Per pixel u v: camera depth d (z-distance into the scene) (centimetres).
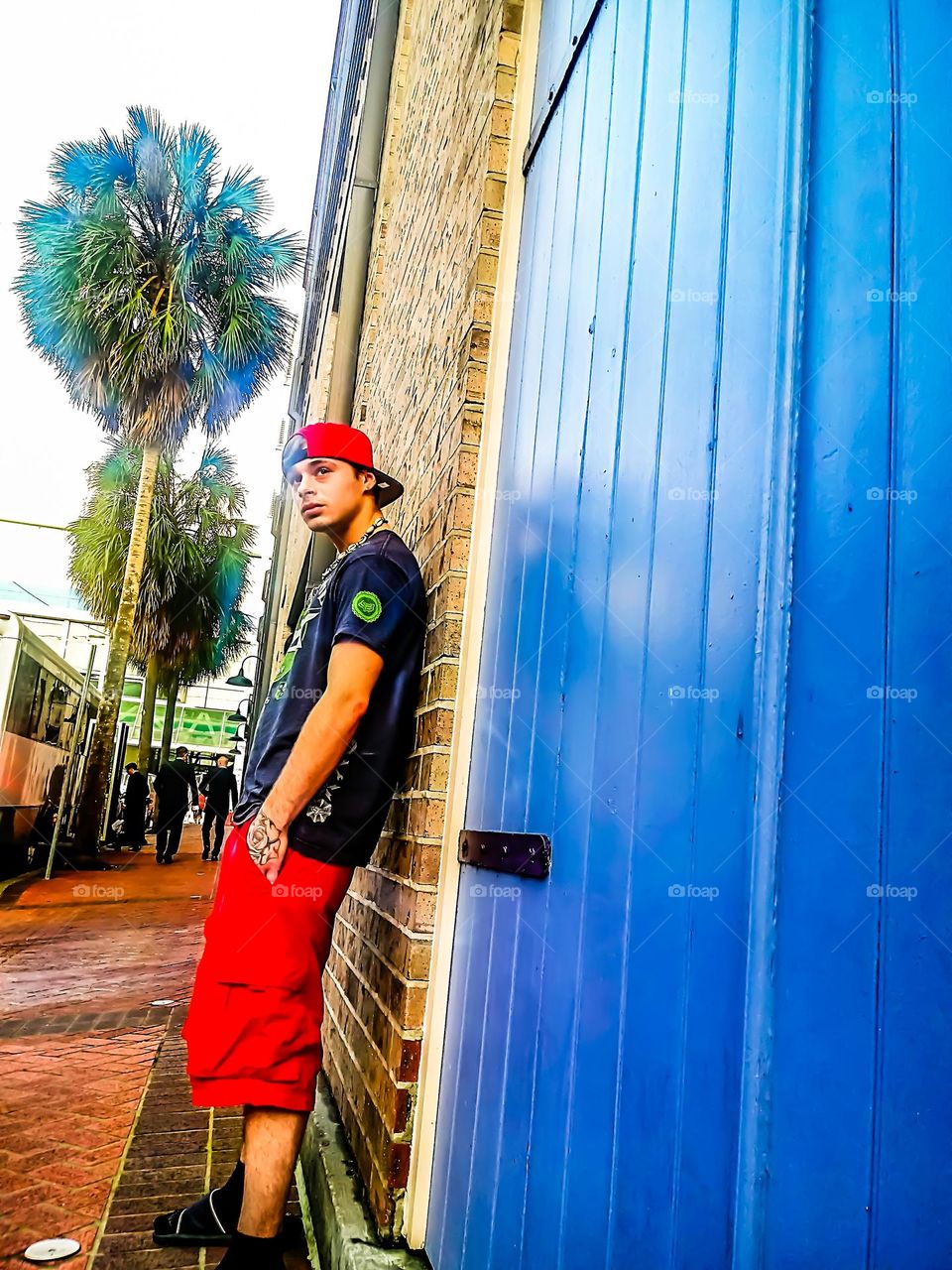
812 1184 70
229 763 1447
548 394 161
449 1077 162
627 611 114
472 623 186
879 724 71
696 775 91
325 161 1045
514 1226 122
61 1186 217
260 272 1589
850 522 76
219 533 2347
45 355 1535
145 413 1538
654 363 115
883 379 75
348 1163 202
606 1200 98
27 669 1048
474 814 171
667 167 119
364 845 174
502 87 209
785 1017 74
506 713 160
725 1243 76
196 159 1555
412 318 307
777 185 90
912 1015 65
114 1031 380
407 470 281
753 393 90
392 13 535
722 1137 79
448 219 251
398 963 185
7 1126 258
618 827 108
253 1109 156
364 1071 206
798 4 90
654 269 119
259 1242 150
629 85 138
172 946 620
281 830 157
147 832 2061
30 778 1136
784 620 81
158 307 1534
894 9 78
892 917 67
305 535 669
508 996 138
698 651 94
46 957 556
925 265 72
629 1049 97
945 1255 60
